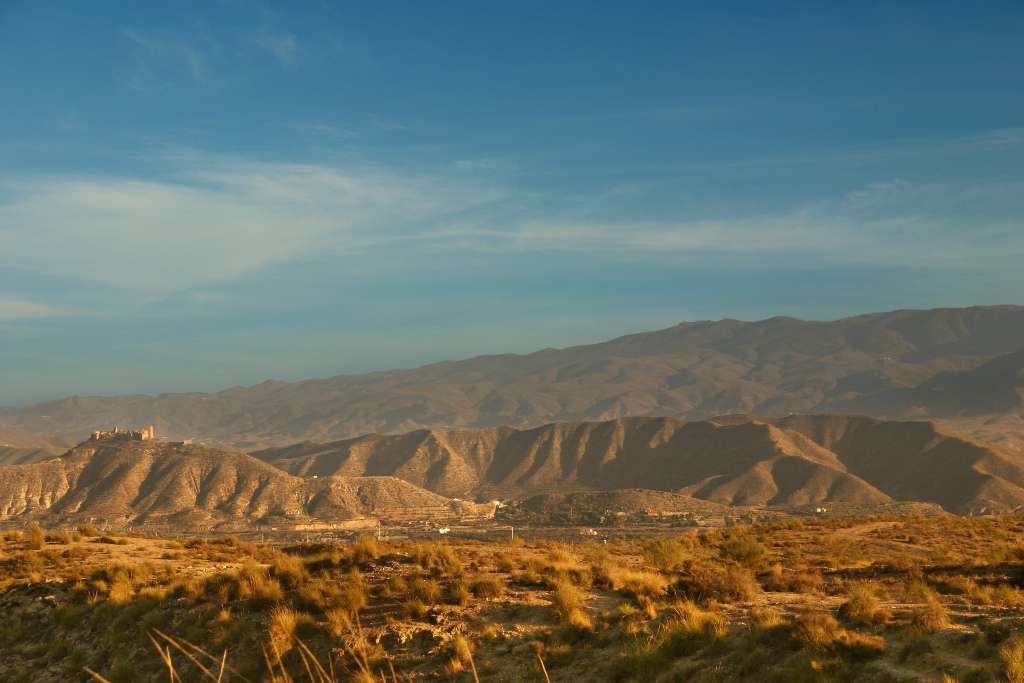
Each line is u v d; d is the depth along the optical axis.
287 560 25.55
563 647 18.05
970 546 38.38
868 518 52.16
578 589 21.67
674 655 16.72
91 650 22.47
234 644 20.16
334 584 22.75
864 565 31.92
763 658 15.36
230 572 24.64
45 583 26.95
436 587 22.00
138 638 22.11
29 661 22.83
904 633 15.59
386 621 20.11
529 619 20.02
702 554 34.12
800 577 25.52
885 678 13.74
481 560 27.64
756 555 31.78
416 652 18.66
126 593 24.91
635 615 19.17
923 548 38.19
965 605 19.03
